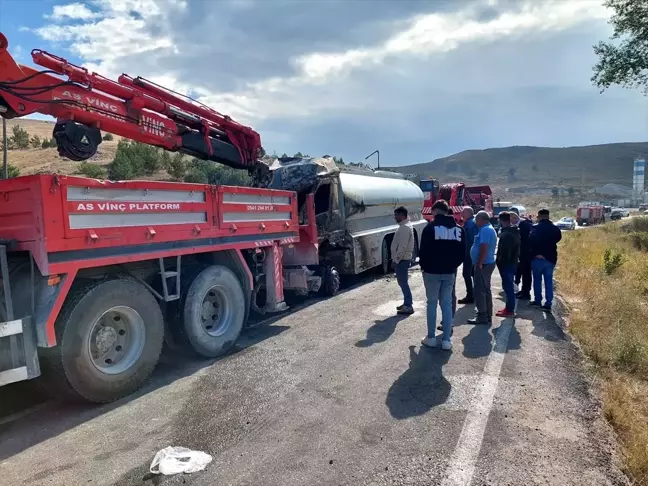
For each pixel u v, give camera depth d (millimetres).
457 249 6316
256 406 4668
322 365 5828
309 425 4230
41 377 4777
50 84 5539
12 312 4344
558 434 4008
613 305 8031
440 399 4730
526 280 9961
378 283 12117
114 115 6238
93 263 4840
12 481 3488
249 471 3521
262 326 7949
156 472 3539
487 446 3811
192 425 4305
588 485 3291
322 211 10953
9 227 4621
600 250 18328
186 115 7223
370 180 13578
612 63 21797
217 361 6203
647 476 3383
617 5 20969
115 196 5090
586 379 5273
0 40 5098
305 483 3354
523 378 5301
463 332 7273
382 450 3771
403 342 6738
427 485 3303
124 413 4641
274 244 8203
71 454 3867
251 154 8648
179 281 6121
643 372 5441
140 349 5273
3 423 4496
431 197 24438
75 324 4609
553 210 94562
